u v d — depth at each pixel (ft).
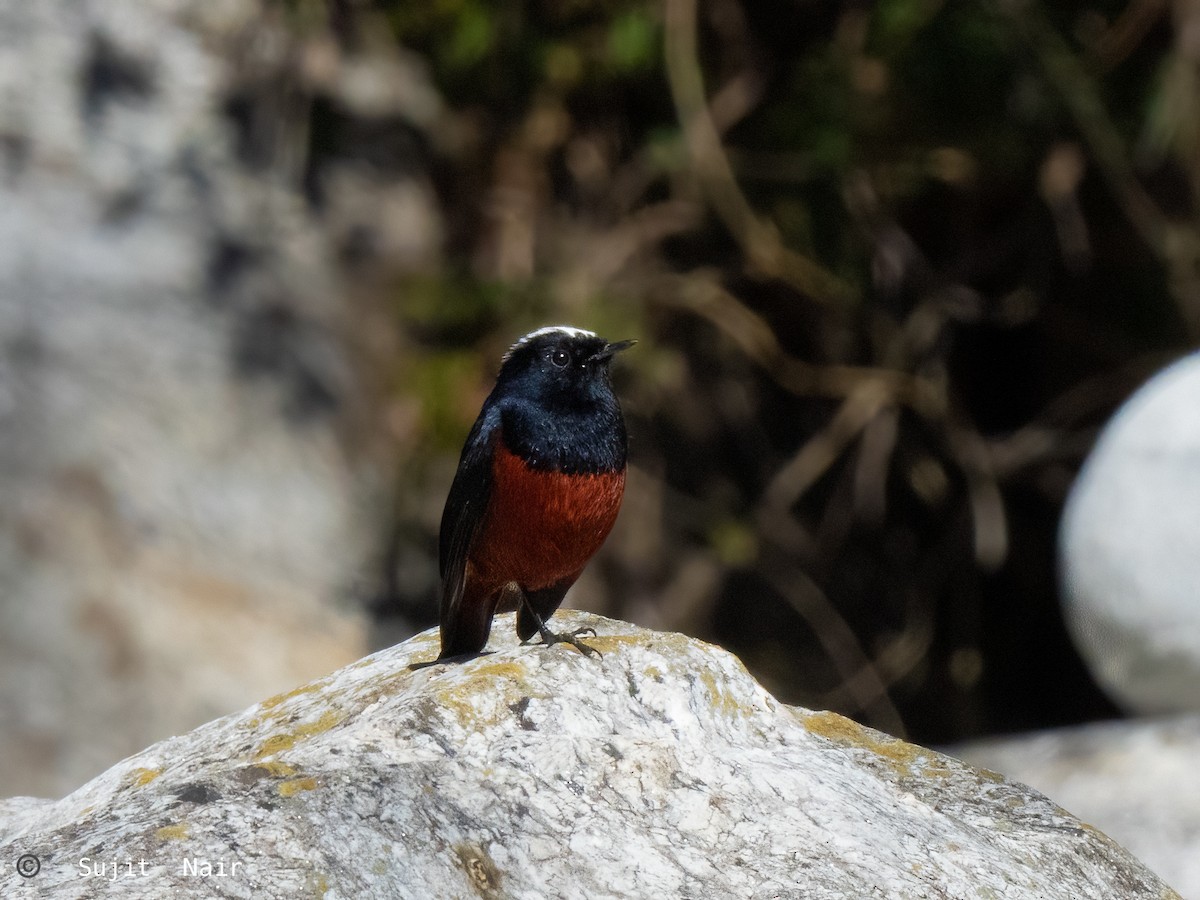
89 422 41.65
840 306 52.54
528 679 15.30
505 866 12.73
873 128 50.75
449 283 48.80
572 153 50.88
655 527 52.54
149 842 12.04
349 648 42.80
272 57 46.55
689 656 16.33
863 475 54.44
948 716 59.00
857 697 55.77
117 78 44.65
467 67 49.24
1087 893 14.74
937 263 56.39
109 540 40.73
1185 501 38.47
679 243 53.52
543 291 48.91
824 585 57.11
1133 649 39.47
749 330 51.42
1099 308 56.90
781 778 14.83
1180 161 53.36
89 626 39.63
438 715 14.47
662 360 50.80
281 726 16.43
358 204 47.91
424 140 49.49
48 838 12.75
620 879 12.91
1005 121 51.13
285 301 45.80
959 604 58.44
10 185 42.80
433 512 46.62
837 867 13.38
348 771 13.25
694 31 49.14
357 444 46.14
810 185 51.75
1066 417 56.54
